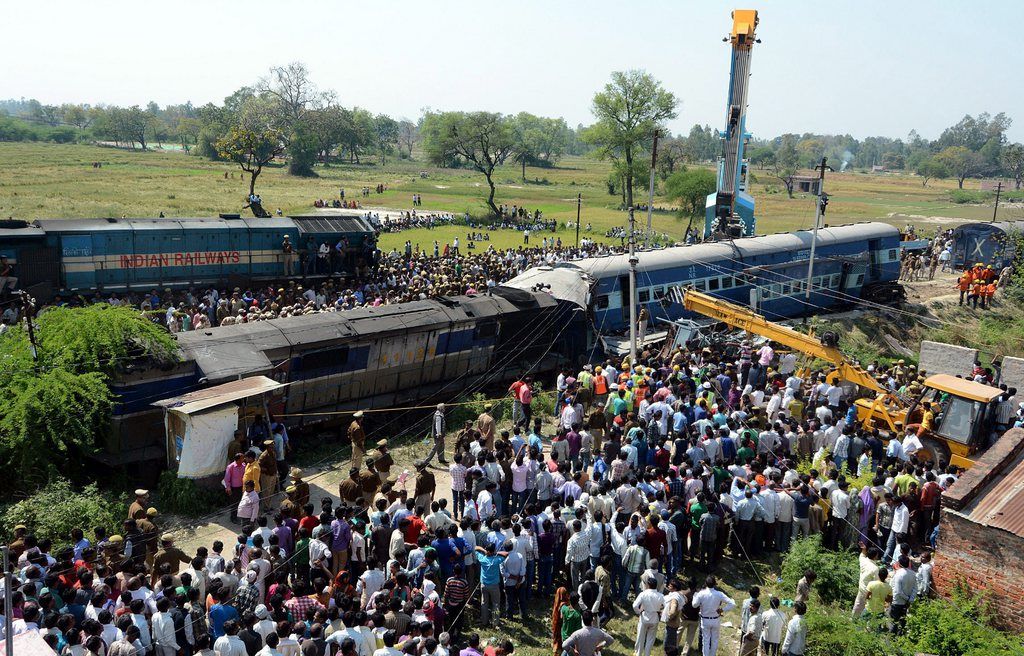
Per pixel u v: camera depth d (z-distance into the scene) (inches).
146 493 636.7
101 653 444.5
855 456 877.2
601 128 4345.5
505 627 619.8
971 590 593.0
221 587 500.7
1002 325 1879.9
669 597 573.6
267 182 5064.0
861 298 1888.5
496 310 1145.4
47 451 760.3
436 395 1107.9
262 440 815.1
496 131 3850.9
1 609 452.4
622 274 1443.2
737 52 2055.9
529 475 742.5
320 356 946.1
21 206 2997.0
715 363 1133.1
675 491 723.4
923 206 5059.1
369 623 488.7
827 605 678.5
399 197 4616.1
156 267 1459.2
